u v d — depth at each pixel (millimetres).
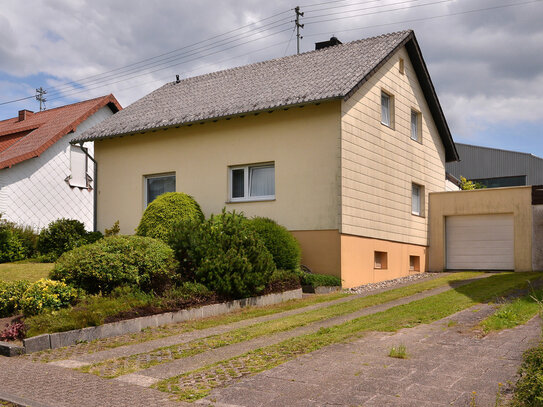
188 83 20734
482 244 18562
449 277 15953
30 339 7789
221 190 15922
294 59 18734
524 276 14570
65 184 23688
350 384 5562
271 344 7738
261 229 13547
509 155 39812
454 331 7680
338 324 9055
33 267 14539
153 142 17359
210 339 8352
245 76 18812
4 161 21031
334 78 14969
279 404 5133
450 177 23344
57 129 23672
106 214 18156
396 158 17344
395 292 12625
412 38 17969
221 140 16047
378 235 15875
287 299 12562
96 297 9781
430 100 19891
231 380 5961
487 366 5938
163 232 14758
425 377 5660
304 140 14625
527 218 17547
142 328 9312
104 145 18406
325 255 14164
